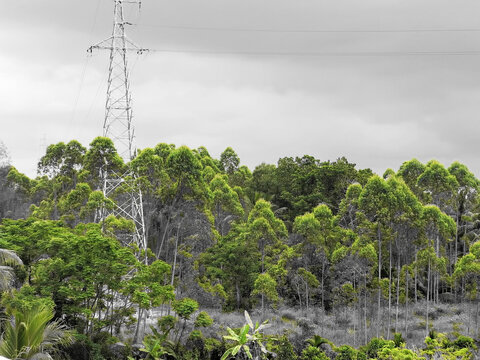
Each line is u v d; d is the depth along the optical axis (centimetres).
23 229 5625
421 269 8962
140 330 6344
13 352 3522
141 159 8019
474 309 8100
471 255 7062
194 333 5659
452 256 9931
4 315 4512
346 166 10962
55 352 4650
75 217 8519
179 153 7862
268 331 6738
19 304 4412
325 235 7781
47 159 10912
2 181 13225
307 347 5972
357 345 6669
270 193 11838
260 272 8131
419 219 7100
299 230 7569
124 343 5588
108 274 5238
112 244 5359
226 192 9462
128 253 5484
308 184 10975
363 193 7119
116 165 8638
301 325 7181
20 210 12238
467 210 10931
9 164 14125
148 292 5772
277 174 11825
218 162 14100
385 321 7650
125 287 5584
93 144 8562
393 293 8112
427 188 9550
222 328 6366
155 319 6994
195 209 7969
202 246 8150
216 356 5831
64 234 5525
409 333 7119
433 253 7281
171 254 9038
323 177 10906
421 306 8481
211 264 8025
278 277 7588
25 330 3562
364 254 6825
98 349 5009
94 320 5312
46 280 5097
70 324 5222
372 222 7356
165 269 5847
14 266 5216
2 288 4503
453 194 9538
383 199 7012
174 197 7919
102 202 7694
